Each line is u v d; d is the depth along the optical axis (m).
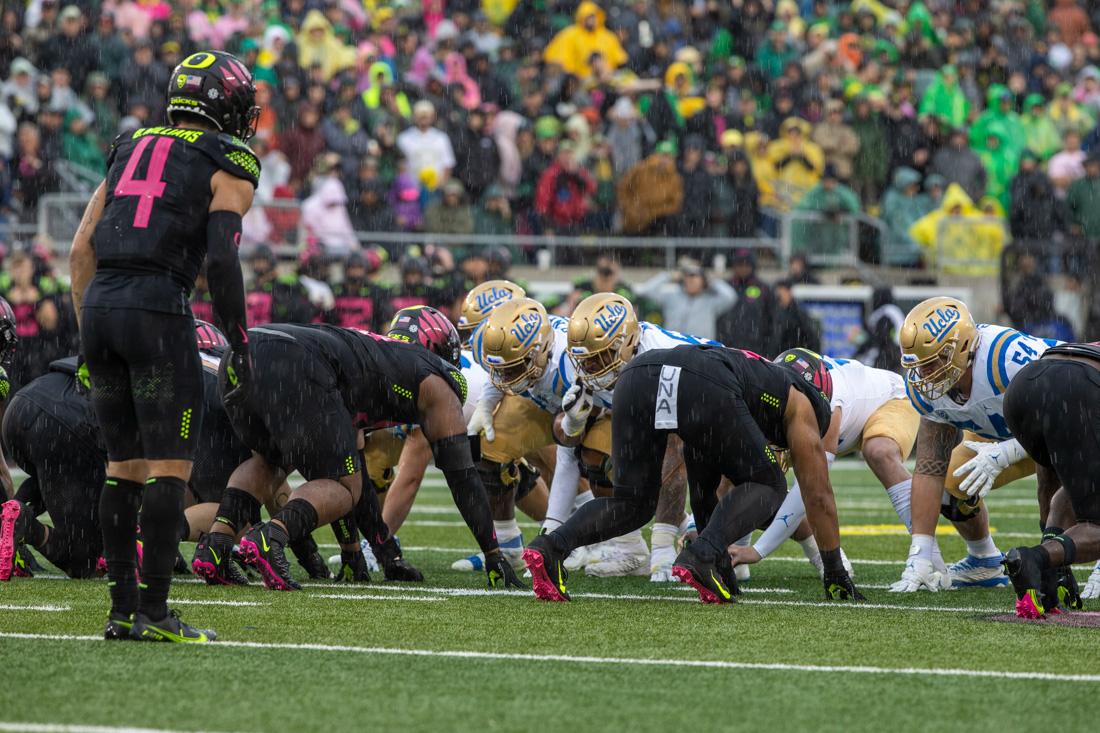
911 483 25.17
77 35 57.94
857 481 53.59
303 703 14.18
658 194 60.94
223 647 17.20
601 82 65.44
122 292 16.72
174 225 16.84
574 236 60.94
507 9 70.88
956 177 67.56
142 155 17.19
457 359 26.39
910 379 23.00
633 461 21.95
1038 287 62.62
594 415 26.05
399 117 60.62
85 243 17.52
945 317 22.53
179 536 17.44
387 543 25.39
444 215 58.16
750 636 18.58
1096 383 20.02
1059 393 20.05
